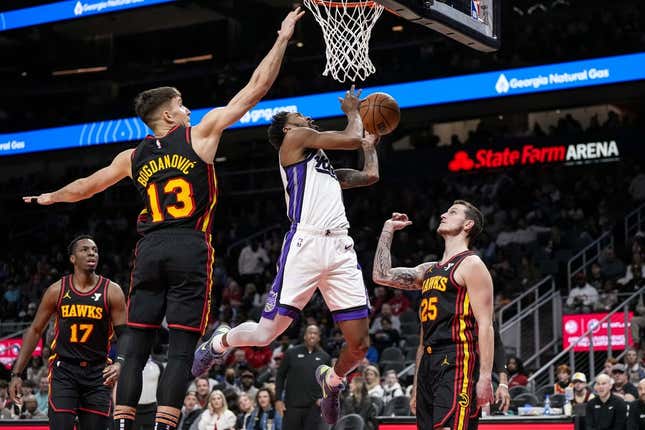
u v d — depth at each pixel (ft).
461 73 62.08
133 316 14.14
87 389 20.81
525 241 59.82
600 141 65.46
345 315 16.43
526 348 50.47
